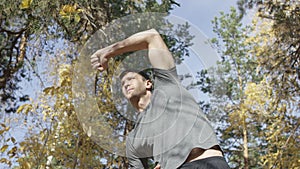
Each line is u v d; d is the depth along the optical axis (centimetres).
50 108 560
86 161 571
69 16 442
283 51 779
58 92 534
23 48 614
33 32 521
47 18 483
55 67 555
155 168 211
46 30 498
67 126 559
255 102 908
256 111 916
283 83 812
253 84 920
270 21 798
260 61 810
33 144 537
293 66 788
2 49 632
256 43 852
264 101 900
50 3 473
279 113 864
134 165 217
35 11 478
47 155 548
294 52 777
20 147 529
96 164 583
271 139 929
